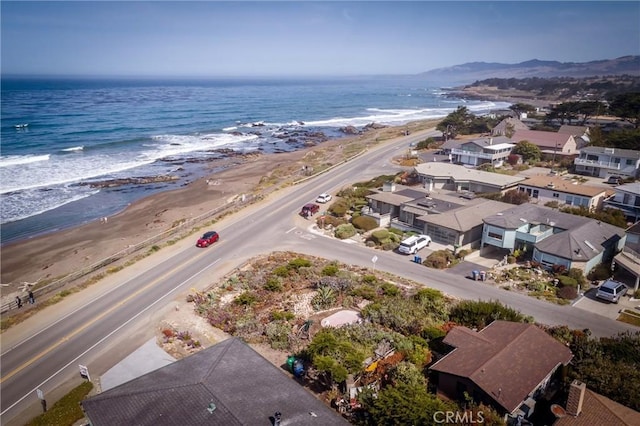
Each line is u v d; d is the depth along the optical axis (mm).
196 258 47562
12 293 42688
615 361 26594
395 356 28156
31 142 113938
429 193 62000
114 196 75375
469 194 62438
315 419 19141
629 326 34375
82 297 39156
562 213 50406
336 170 87688
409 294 38844
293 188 74812
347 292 39062
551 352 25734
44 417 24359
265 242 52188
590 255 41656
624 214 56500
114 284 41594
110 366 29688
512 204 56594
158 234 55000
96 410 19422
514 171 82000
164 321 34969
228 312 35906
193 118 175000
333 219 57844
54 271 47719
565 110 131000
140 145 118125
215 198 73438
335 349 27719
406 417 21016
